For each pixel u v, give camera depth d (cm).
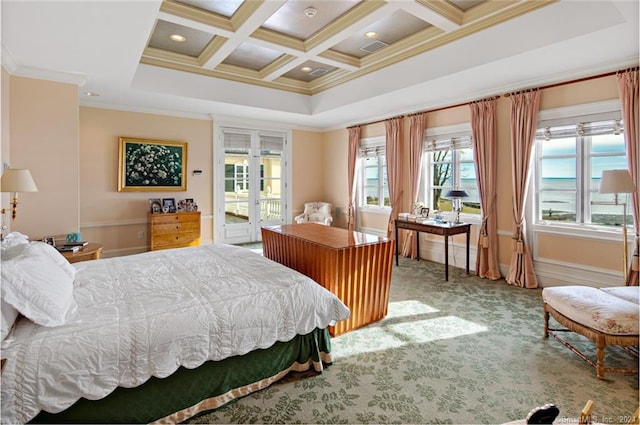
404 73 454
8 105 346
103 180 536
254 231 704
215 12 355
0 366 140
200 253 314
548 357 251
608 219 383
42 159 370
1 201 324
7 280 158
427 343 273
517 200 431
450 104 516
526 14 327
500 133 459
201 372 187
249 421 185
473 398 204
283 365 219
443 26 362
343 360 247
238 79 536
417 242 565
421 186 570
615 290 262
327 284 287
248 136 685
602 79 367
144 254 312
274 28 394
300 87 603
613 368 229
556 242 414
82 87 445
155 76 467
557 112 402
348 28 369
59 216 380
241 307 199
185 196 614
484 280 451
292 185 751
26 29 274
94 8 245
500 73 398
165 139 589
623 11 260
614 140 373
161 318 178
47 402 144
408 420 185
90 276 239
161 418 177
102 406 162
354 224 704
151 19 263
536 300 375
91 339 158
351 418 187
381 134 643
